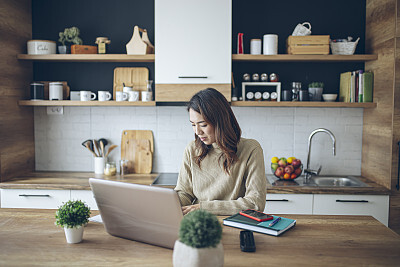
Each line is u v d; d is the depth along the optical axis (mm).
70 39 3166
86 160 3324
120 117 3291
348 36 3143
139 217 1264
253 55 2887
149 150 3260
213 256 1000
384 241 1331
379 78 2832
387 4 2697
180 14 2842
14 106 2986
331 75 3176
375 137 2910
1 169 2826
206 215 1032
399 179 2648
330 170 3227
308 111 3201
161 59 2879
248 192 1708
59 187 2750
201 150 1798
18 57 2982
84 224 1328
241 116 3229
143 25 3223
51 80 3275
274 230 1372
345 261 1153
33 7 3248
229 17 2828
